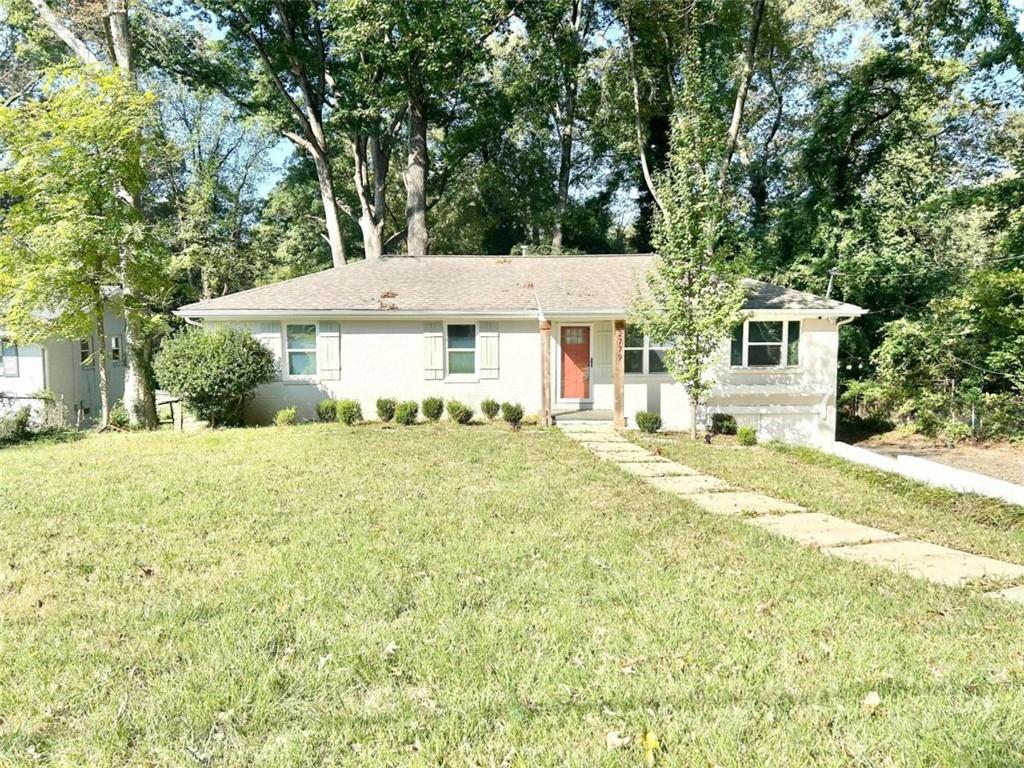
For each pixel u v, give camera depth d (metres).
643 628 4.09
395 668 3.55
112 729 3.00
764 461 11.36
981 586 5.04
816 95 21.62
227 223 28.86
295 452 10.67
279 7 21.36
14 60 23.52
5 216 13.89
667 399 15.60
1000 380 14.52
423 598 4.53
